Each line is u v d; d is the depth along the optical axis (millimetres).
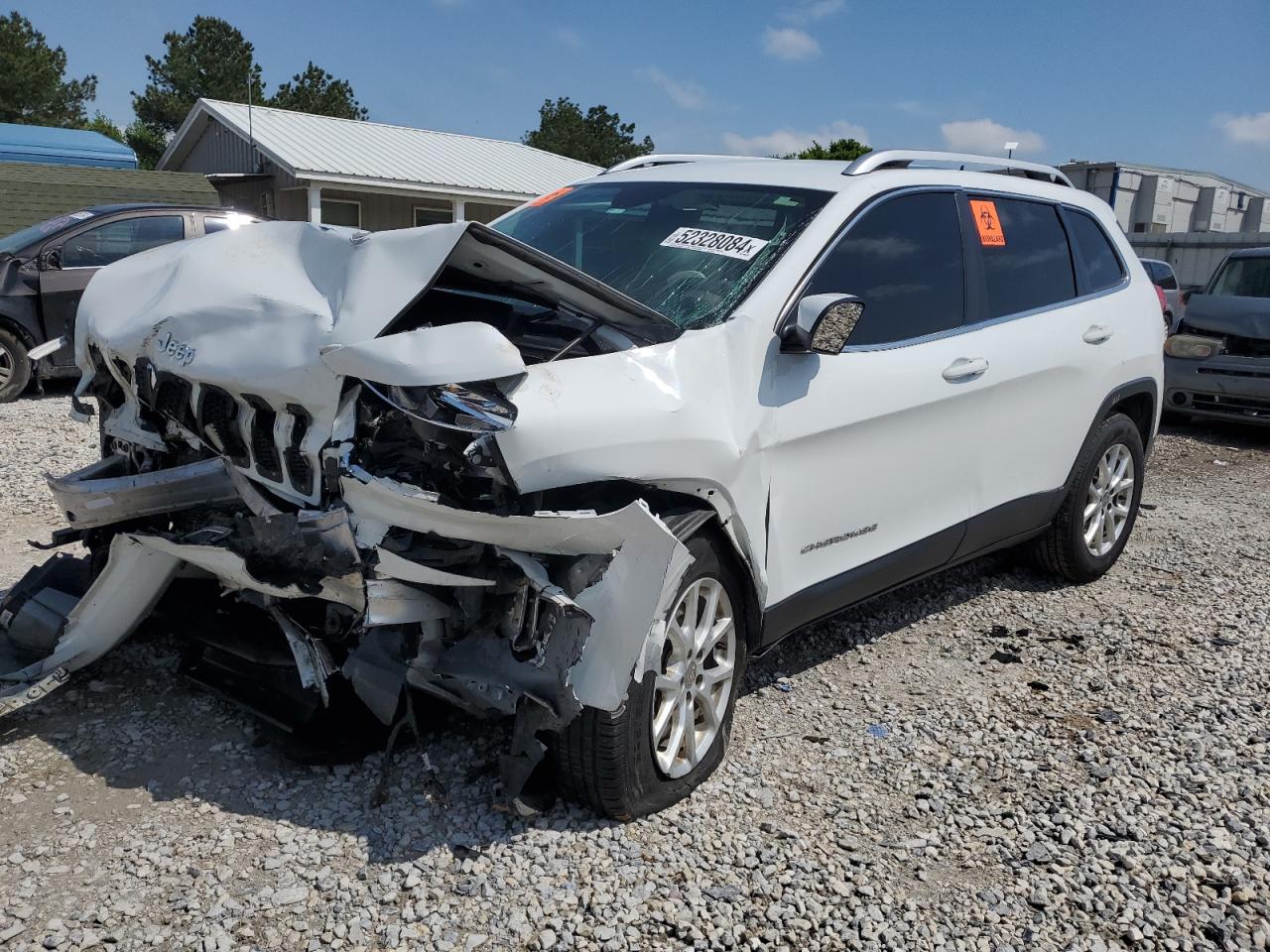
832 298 3293
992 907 2830
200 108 21672
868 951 2629
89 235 10055
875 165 4098
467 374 2533
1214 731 3887
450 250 2680
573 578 2781
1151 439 5715
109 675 3779
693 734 3234
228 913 2596
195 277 3139
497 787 3119
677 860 2914
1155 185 23625
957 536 4367
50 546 3822
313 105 55094
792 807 3246
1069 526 5199
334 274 2918
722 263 3609
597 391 2816
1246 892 2922
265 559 2801
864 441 3756
